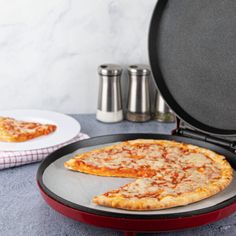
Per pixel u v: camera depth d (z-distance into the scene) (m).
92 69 2.60
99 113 2.55
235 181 1.73
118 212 1.53
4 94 2.60
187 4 1.94
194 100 1.98
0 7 2.46
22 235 1.58
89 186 1.72
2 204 1.77
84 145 2.00
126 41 2.58
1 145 2.11
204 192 1.59
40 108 2.64
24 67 2.56
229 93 1.88
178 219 1.42
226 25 1.85
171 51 2.01
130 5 2.52
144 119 2.57
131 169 1.79
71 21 2.51
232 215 1.71
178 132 2.04
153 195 1.59
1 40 2.51
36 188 1.89
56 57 2.56
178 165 1.83
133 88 2.54
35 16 2.49
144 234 1.60
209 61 1.92
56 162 1.88
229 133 1.87
